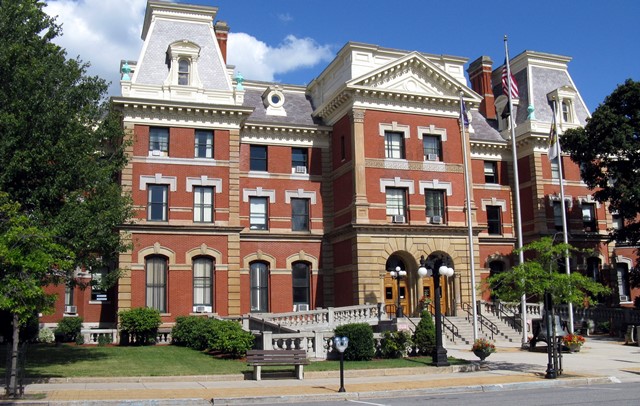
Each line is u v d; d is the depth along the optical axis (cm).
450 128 4553
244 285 4366
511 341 3869
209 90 4181
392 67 4344
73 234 2516
